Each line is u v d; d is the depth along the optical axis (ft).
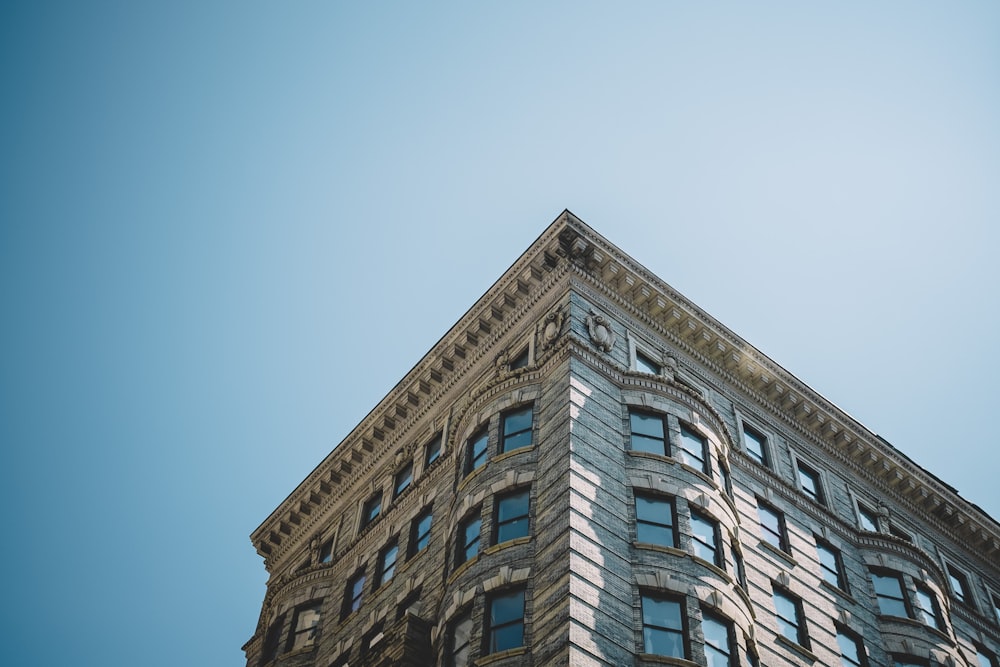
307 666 151.74
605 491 120.98
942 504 180.75
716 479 133.18
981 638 165.48
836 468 169.07
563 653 101.04
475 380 161.07
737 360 164.04
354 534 169.78
